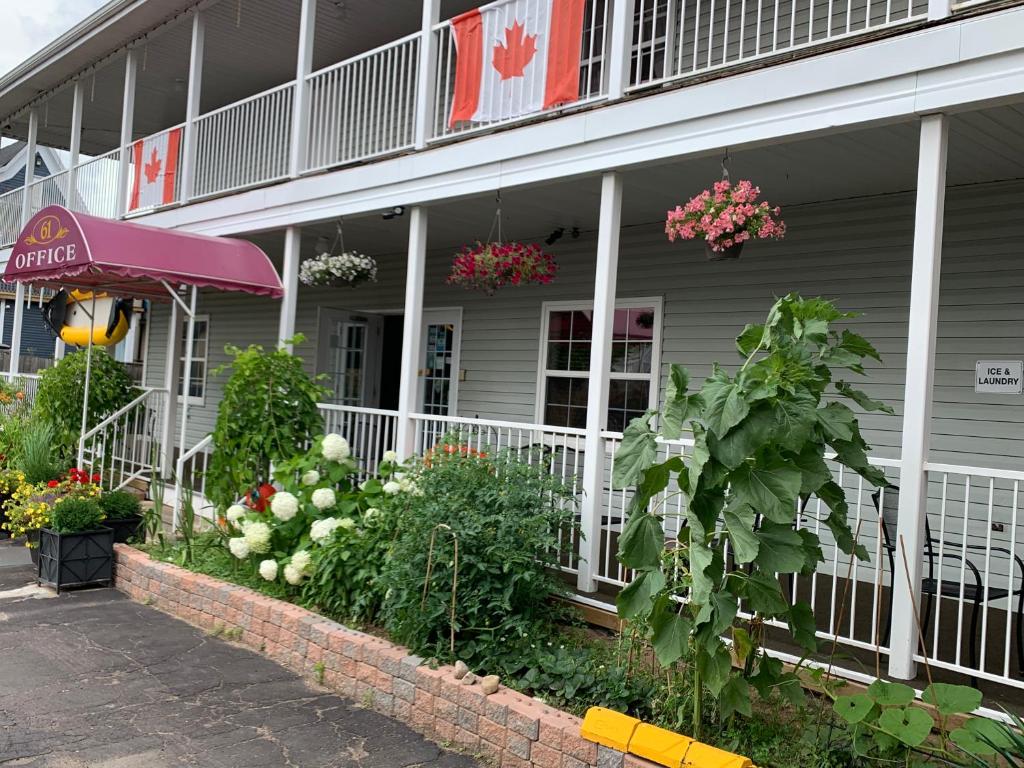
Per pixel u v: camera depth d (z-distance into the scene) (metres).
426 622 4.77
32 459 9.14
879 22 6.55
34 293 20.06
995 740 3.32
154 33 11.12
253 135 9.66
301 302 12.56
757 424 3.50
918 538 4.25
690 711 3.95
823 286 7.10
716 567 3.62
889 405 6.68
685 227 5.43
